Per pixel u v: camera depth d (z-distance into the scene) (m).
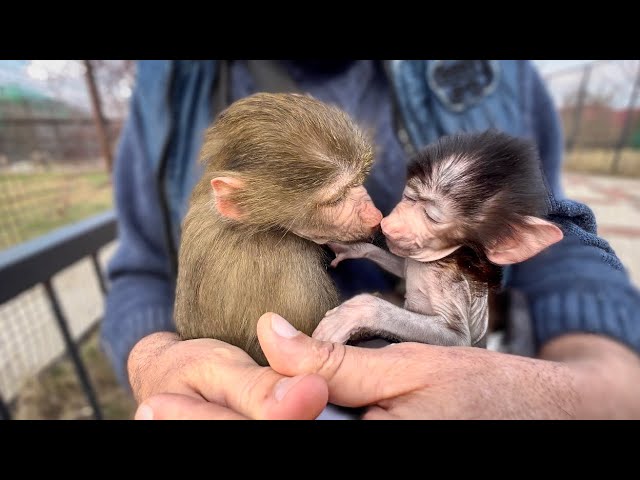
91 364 0.81
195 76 0.42
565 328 0.30
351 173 0.23
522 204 0.19
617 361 0.26
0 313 0.88
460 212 0.19
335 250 0.24
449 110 0.39
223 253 0.23
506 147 0.20
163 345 0.28
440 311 0.21
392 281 0.28
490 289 0.21
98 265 0.66
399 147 0.38
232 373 0.19
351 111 0.40
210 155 0.25
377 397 0.19
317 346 0.19
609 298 0.31
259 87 0.42
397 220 0.21
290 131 0.23
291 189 0.22
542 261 0.33
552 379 0.20
